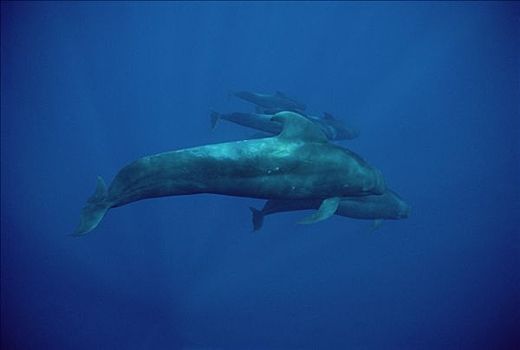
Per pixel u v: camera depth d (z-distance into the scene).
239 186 6.36
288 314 15.37
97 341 13.50
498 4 36.41
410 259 18.66
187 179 6.31
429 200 22.19
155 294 15.80
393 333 14.85
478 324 15.27
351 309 15.86
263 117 10.46
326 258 18.38
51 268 16.77
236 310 15.34
